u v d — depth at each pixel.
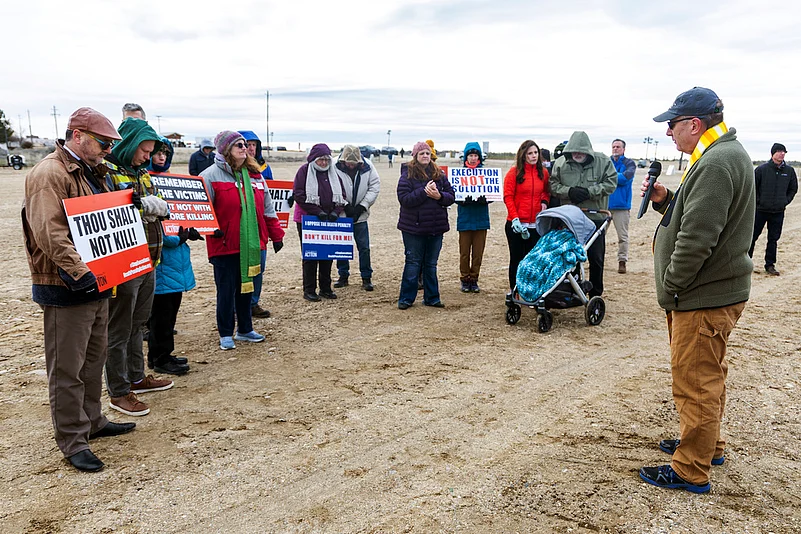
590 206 7.53
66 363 3.58
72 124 3.53
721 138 3.21
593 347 6.18
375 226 15.45
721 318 3.24
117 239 3.79
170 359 5.34
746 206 3.16
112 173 4.14
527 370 5.48
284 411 4.55
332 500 3.37
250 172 5.92
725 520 3.15
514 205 7.65
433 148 9.02
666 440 3.96
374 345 6.18
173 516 3.20
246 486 3.50
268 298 8.03
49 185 3.35
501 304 7.90
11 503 3.28
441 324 6.96
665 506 3.28
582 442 4.06
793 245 13.20
